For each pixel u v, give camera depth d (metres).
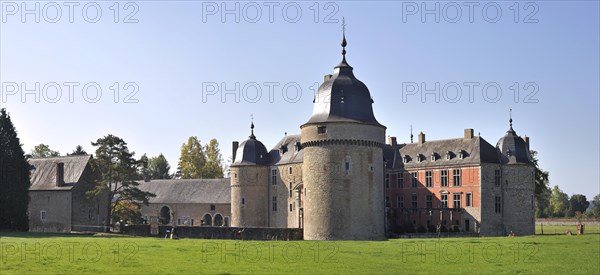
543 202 139.38
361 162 58.75
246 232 58.47
